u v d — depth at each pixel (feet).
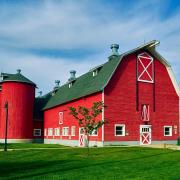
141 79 128.06
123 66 124.88
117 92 121.90
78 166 62.69
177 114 134.82
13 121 166.71
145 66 130.00
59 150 97.40
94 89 123.95
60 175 52.47
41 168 60.70
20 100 169.37
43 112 189.78
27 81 172.86
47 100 196.54
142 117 126.00
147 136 126.00
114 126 119.34
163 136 130.00
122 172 55.01
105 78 121.80
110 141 117.91
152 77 130.93
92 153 87.20
